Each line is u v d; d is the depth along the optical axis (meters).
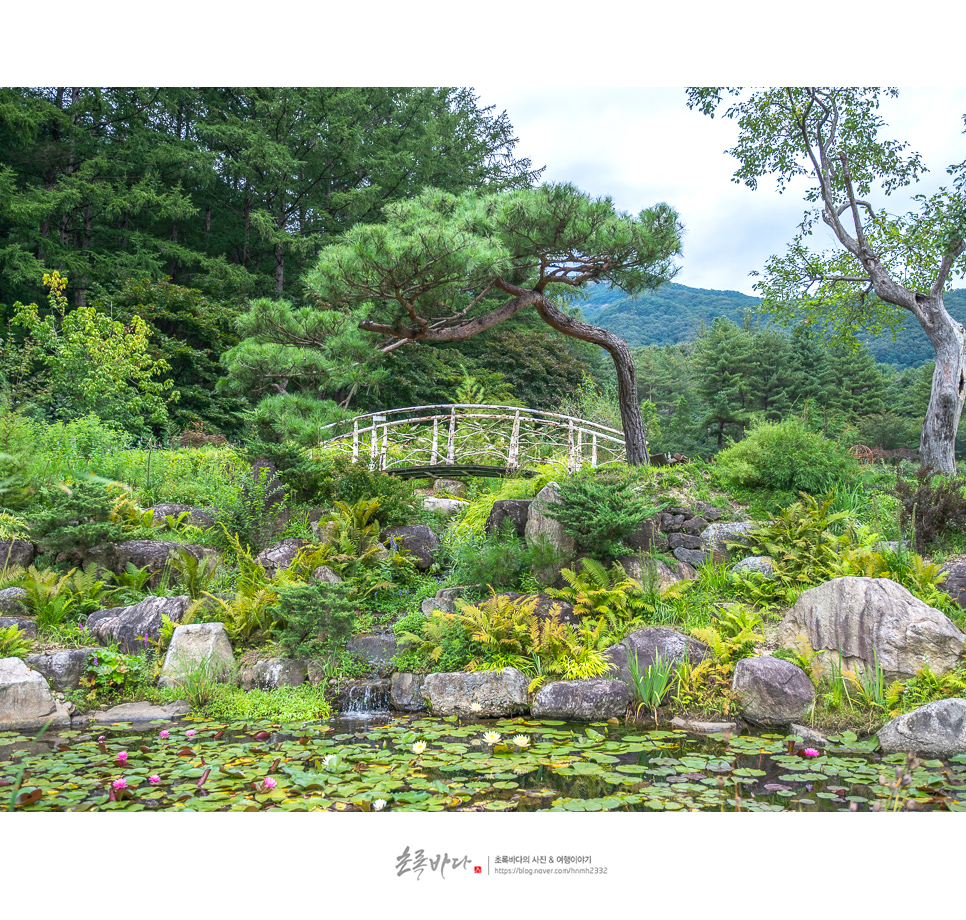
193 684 5.59
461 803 3.40
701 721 4.96
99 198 18.22
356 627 6.46
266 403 10.27
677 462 9.41
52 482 7.82
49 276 13.45
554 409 24.42
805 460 8.23
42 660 5.55
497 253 8.30
